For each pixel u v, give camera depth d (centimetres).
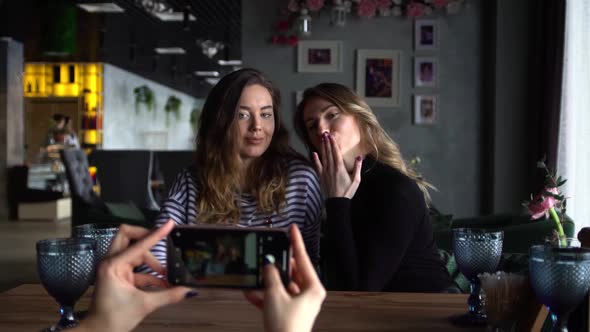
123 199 651
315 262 181
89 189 630
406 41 569
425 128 573
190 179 178
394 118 573
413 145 573
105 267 70
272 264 70
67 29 814
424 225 173
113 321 70
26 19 875
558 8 463
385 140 189
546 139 484
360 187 175
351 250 159
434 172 574
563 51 452
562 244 137
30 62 1284
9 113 961
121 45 1145
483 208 573
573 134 443
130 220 334
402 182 170
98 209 407
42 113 1318
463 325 109
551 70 471
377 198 169
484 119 571
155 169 722
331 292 134
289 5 554
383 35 569
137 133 1566
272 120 178
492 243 116
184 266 81
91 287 141
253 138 174
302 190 178
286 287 73
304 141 199
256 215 175
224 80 177
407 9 560
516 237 272
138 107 1576
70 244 104
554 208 152
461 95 572
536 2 532
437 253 178
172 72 1440
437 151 573
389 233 164
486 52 568
